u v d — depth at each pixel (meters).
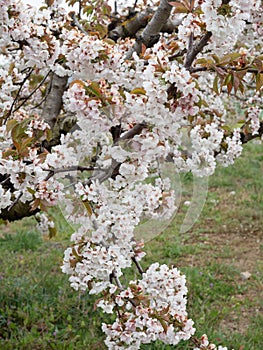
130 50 2.57
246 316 4.91
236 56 1.81
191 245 6.78
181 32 1.89
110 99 1.71
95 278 2.11
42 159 1.92
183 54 2.06
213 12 1.75
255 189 9.41
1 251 6.23
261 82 1.86
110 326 2.13
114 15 3.79
